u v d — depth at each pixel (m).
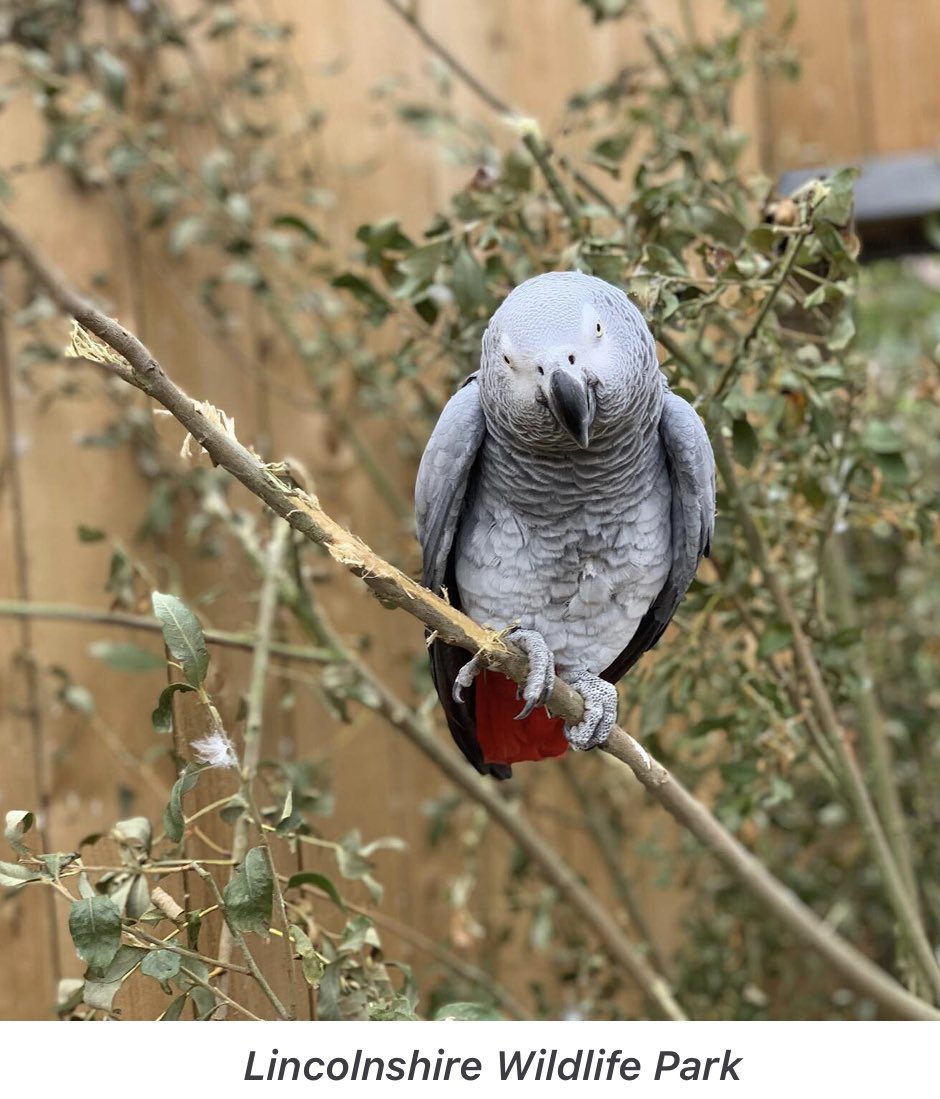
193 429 1.28
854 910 3.44
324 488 3.18
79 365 2.90
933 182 3.21
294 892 1.79
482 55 3.28
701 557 1.85
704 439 1.73
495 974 3.34
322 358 3.04
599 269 1.90
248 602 2.75
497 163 2.67
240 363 3.14
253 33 3.09
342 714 2.33
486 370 1.58
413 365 2.31
